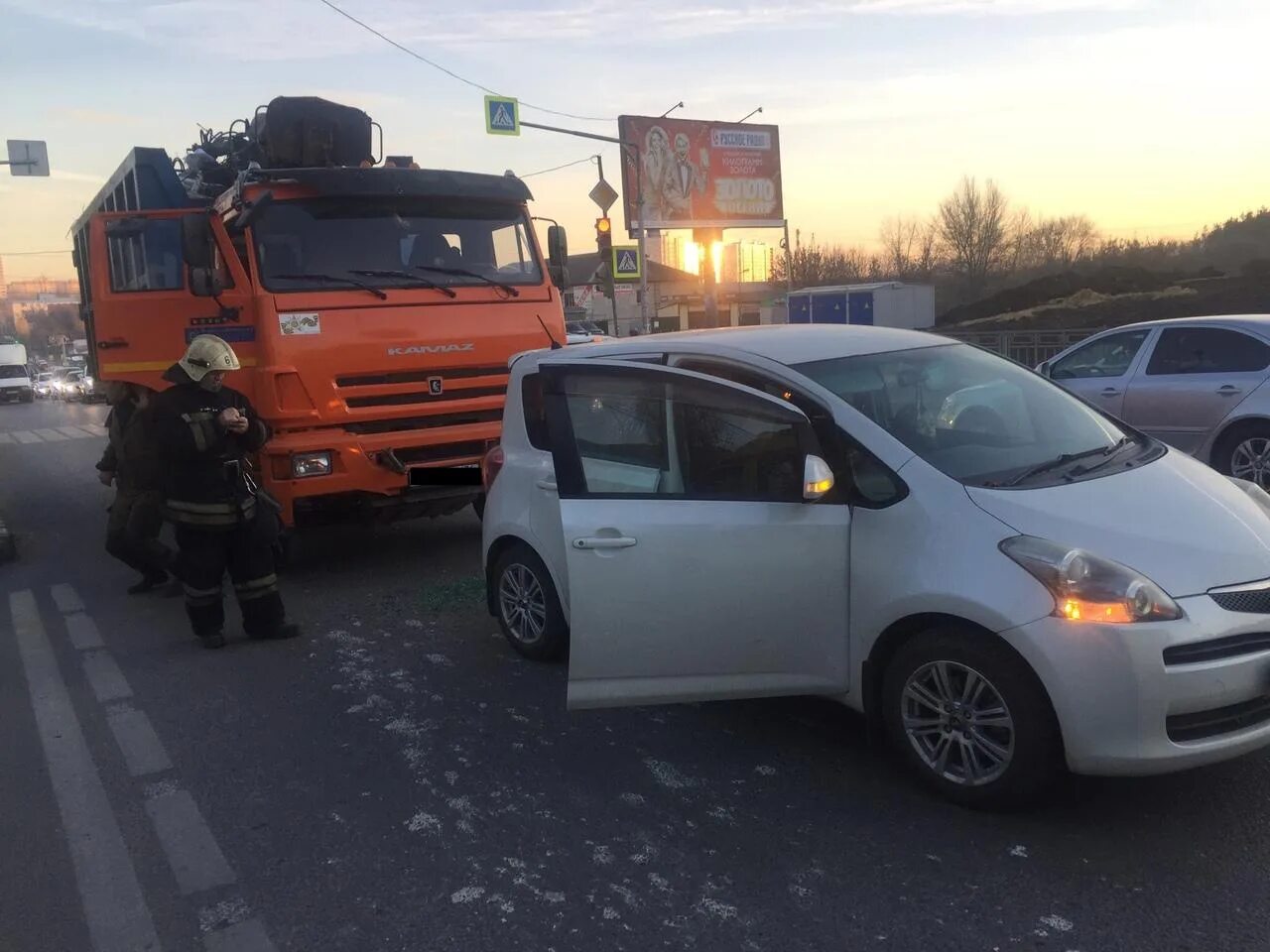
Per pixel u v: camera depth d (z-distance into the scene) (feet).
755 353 15.01
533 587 18.86
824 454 13.50
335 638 21.21
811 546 13.38
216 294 23.50
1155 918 10.50
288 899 11.75
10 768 15.65
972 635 12.17
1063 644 11.34
